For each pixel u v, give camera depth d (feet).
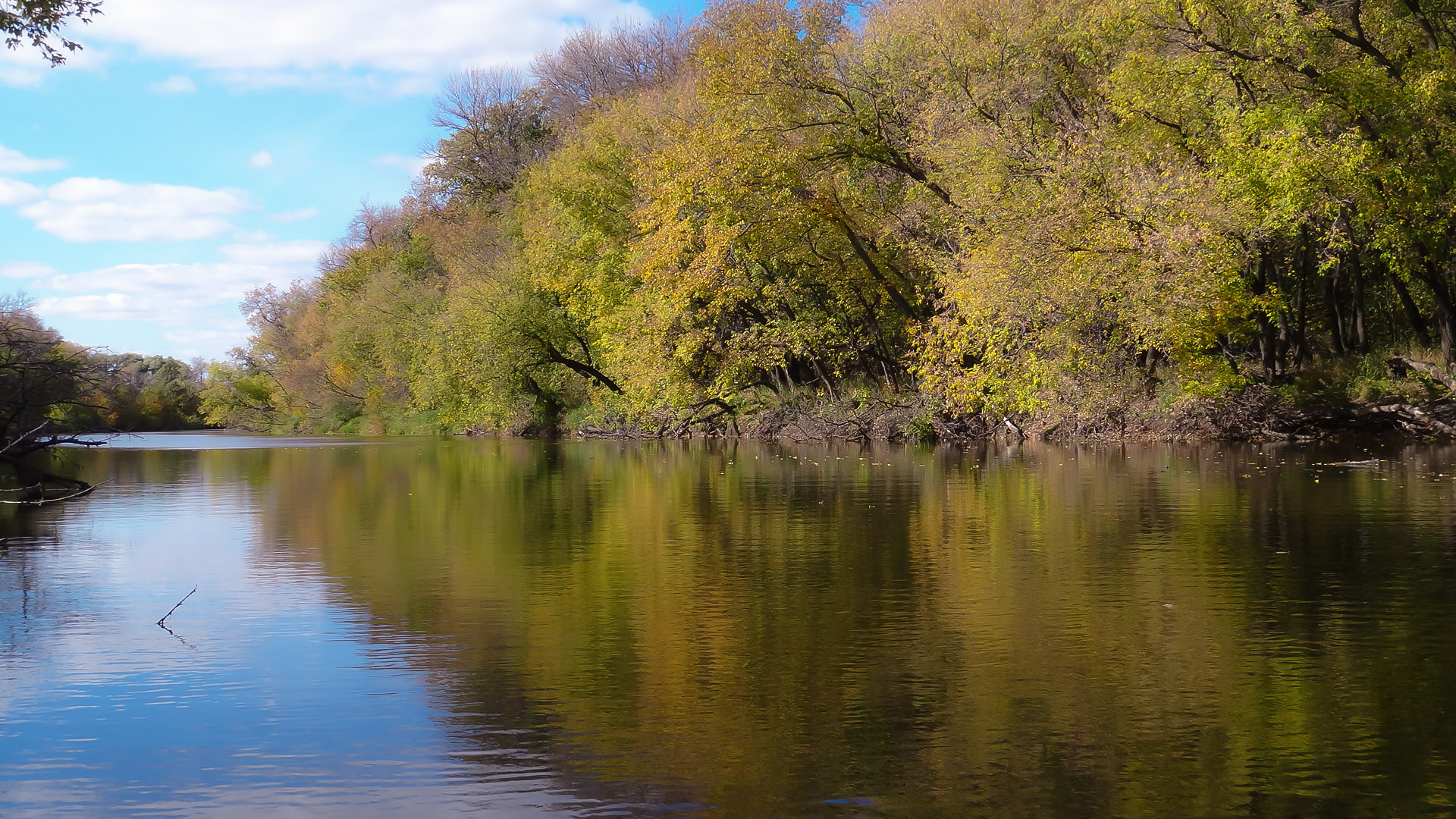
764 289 107.14
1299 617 22.86
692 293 100.58
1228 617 23.06
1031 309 76.84
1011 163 80.74
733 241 97.91
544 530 38.91
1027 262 75.31
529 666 19.75
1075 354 80.33
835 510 43.88
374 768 14.74
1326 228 79.71
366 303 200.23
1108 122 81.20
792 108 97.09
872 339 109.09
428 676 19.15
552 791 13.83
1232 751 14.97
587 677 18.94
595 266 131.75
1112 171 75.77
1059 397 83.30
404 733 16.14
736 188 94.73
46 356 66.13
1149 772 14.23
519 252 157.79
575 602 25.43
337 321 222.69
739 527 38.96
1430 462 62.34
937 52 91.20
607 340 124.36
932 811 13.05
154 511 47.93
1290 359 101.19
